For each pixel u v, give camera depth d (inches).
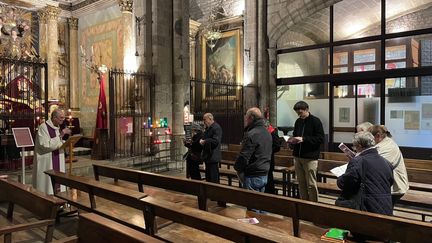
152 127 382.3
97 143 364.5
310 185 218.4
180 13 407.8
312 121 217.5
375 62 421.7
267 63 500.7
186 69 418.0
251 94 494.9
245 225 116.0
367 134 139.0
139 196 149.0
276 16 486.3
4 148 314.3
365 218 114.9
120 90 408.8
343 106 443.8
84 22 565.9
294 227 134.6
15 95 365.4
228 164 320.2
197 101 612.7
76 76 577.0
